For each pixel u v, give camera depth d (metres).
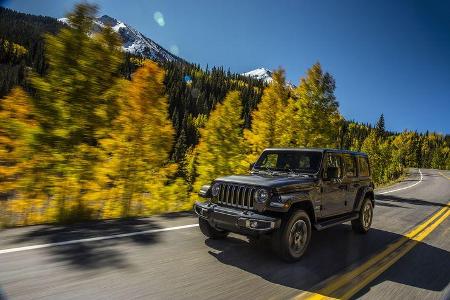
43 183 8.90
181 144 53.31
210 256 5.59
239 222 5.42
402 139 116.94
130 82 11.43
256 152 21.12
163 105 12.06
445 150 160.38
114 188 10.63
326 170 6.38
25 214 8.48
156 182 12.27
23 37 194.75
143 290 4.10
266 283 4.73
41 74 9.13
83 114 9.41
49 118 8.94
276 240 5.48
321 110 22.38
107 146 10.37
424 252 7.07
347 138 127.44
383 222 10.27
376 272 5.60
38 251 4.98
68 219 8.12
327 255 6.29
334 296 4.52
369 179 8.59
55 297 3.71
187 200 13.51
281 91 21.80
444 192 23.25
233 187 5.88
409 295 4.78
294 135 22.12
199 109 165.88
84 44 9.39
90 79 9.47
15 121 8.54
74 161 9.40
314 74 22.33
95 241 5.67
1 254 4.77
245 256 5.75
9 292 3.73
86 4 9.48
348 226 9.20
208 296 4.14
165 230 6.82
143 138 11.41
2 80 106.44
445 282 5.40
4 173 8.57
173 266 4.97
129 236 6.14
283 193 5.63
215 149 17.12
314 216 6.23
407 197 18.52
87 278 4.25
